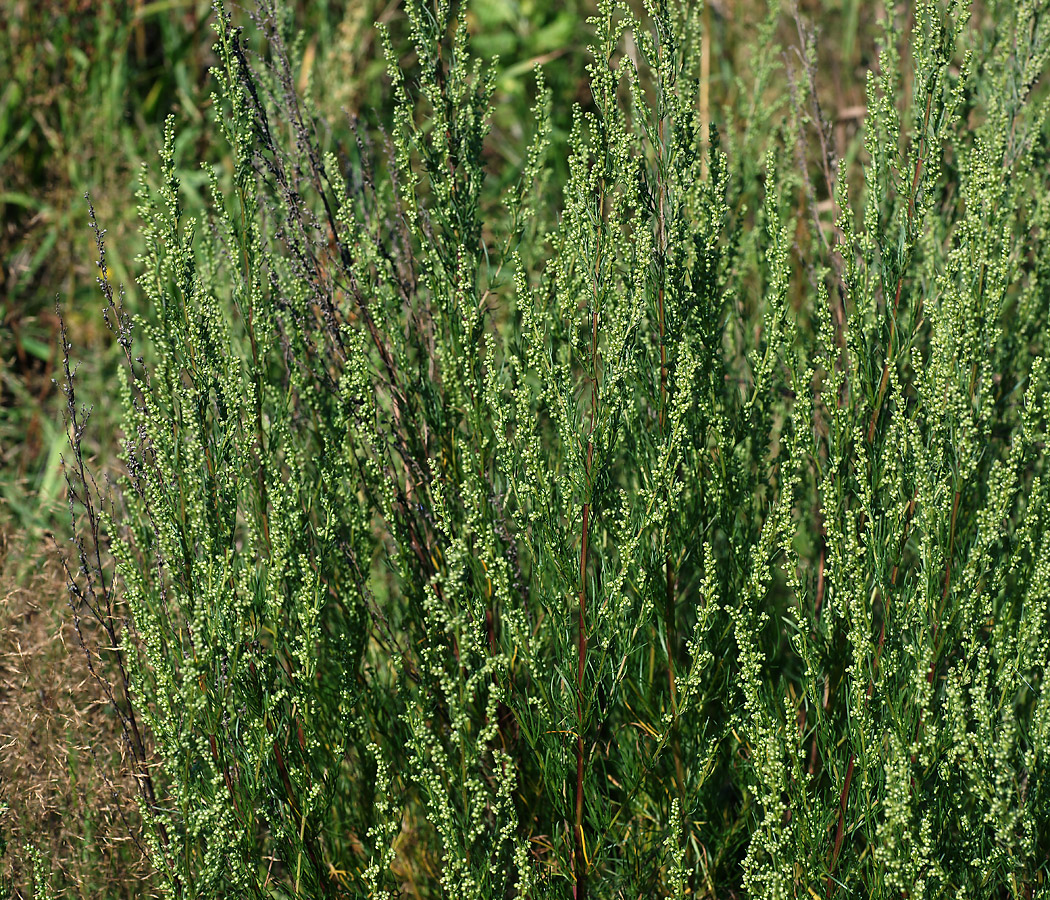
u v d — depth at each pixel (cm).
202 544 206
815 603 248
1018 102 254
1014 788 189
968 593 203
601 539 217
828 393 215
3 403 374
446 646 234
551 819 238
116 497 289
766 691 229
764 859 226
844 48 432
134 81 430
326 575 227
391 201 277
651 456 218
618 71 214
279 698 206
